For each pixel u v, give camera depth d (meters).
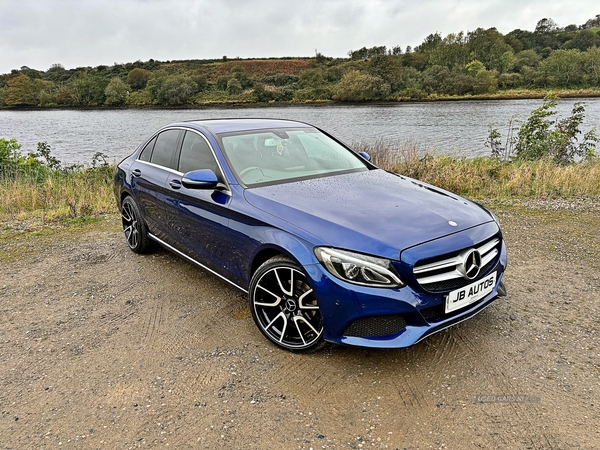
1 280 4.82
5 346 3.46
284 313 3.14
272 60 131.12
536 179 8.72
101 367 3.12
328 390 2.77
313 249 2.83
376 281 2.67
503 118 38.62
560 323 3.50
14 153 12.24
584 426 2.40
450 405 2.60
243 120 4.75
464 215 3.18
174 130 4.70
